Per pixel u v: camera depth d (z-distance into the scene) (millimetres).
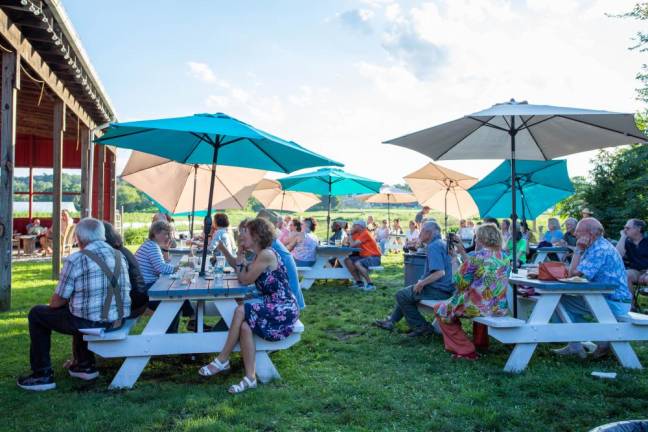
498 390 4023
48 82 8578
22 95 11266
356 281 9719
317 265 9633
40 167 19156
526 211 10375
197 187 8828
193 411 3547
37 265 13195
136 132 4941
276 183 12781
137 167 7957
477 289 4852
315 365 4695
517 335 4520
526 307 6375
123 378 4016
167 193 8758
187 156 5715
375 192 12344
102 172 15281
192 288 4227
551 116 5270
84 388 4023
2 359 4734
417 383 4199
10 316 6562
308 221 10039
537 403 3756
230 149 5262
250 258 5941
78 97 11125
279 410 3574
